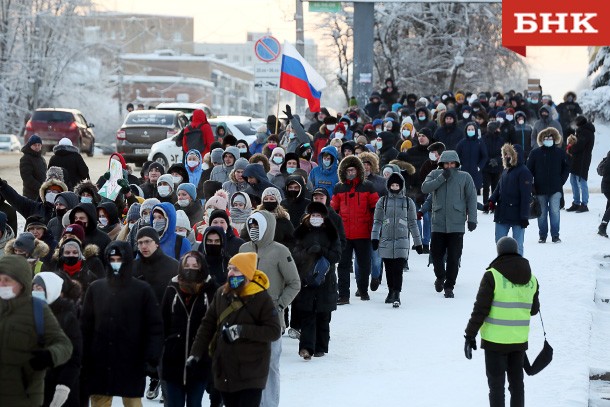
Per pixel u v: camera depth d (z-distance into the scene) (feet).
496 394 47.96
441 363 62.64
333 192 81.71
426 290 85.71
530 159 104.63
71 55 351.25
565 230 112.47
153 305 46.24
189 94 630.33
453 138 119.44
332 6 174.29
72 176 99.86
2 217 64.18
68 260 50.90
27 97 346.54
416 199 97.86
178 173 81.41
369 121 148.36
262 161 86.43
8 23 336.49
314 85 114.52
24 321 38.50
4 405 38.45
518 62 292.20
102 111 403.34
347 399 54.70
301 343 63.52
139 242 50.72
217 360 44.39
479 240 110.22
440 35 281.54
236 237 56.44
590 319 72.18
